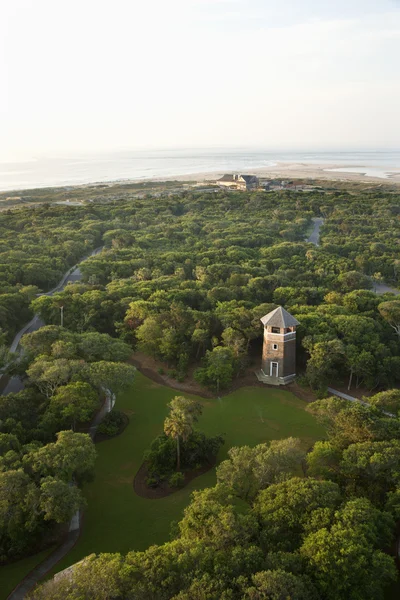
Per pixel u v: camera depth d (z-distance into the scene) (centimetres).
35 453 4797
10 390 7550
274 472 4669
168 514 5194
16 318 10050
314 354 7806
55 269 13250
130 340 9269
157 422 7038
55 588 3397
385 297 10256
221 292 10238
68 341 7638
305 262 13600
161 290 10238
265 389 7988
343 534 3606
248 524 3938
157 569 3378
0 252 13900
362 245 15738
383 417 5644
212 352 8050
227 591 3166
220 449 6391
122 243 15675
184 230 17875
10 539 4506
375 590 3419
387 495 4469
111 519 5109
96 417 7094
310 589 3344
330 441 5438
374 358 7844
